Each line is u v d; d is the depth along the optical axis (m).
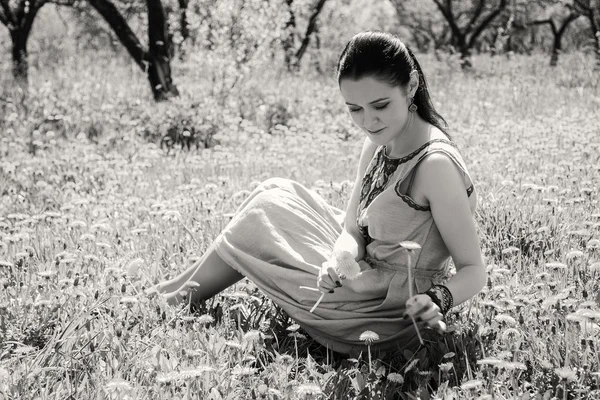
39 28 22.06
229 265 3.12
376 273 2.81
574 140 6.20
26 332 2.91
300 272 2.92
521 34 25.89
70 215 4.61
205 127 7.98
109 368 2.58
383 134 2.57
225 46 10.38
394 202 2.69
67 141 7.86
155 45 10.68
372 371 2.54
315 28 20.28
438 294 2.49
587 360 2.51
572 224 3.93
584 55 16.05
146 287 3.35
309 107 9.85
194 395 2.38
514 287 3.24
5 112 8.99
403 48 2.55
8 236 4.05
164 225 4.31
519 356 2.60
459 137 7.20
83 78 12.17
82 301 3.20
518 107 9.60
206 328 3.04
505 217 4.15
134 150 7.27
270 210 3.05
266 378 2.52
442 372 2.58
